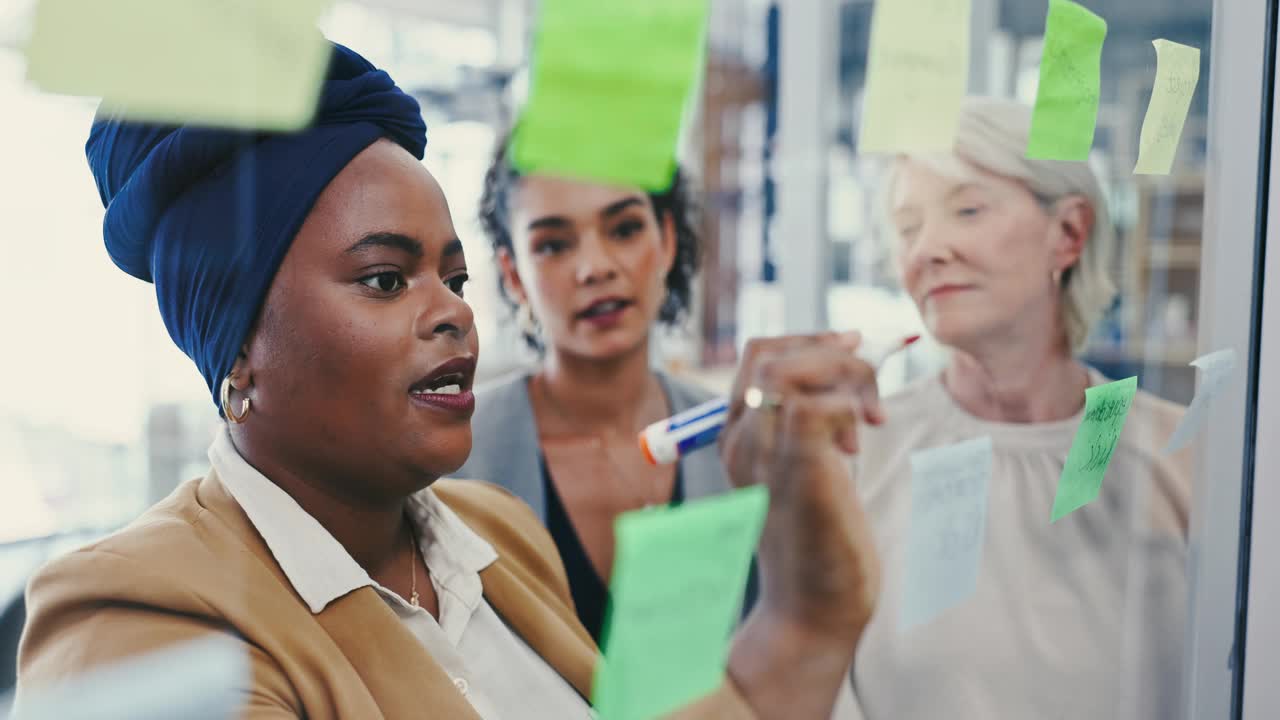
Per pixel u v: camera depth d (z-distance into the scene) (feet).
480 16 1.65
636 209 1.93
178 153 1.36
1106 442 2.76
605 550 2.03
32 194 1.25
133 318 1.42
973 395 2.52
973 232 2.50
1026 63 2.61
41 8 1.15
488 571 2.05
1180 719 3.05
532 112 1.57
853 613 1.96
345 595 1.71
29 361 1.29
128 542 1.45
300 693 1.54
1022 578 2.67
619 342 1.97
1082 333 2.82
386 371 1.63
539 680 2.00
